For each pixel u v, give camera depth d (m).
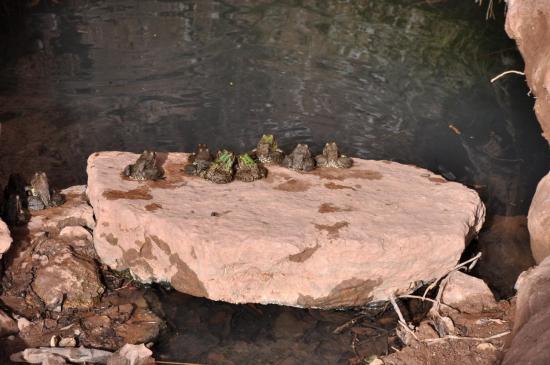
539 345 1.90
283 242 2.16
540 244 2.29
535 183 2.64
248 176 2.35
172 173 2.38
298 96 2.95
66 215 2.34
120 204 2.24
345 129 2.80
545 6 2.46
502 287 2.30
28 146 2.64
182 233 2.18
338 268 2.19
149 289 2.26
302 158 2.40
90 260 2.27
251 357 2.13
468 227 2.27
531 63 2.49
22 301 2.18
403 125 2.84
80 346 2.12
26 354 2.07
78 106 2.82
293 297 2.22
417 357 2.08
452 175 2.65
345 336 2.17
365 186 2.37
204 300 2.24
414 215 2.27
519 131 2.84
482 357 2.07
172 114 2.81
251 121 2.81
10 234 2.20
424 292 2.26
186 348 2.14
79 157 2.61
